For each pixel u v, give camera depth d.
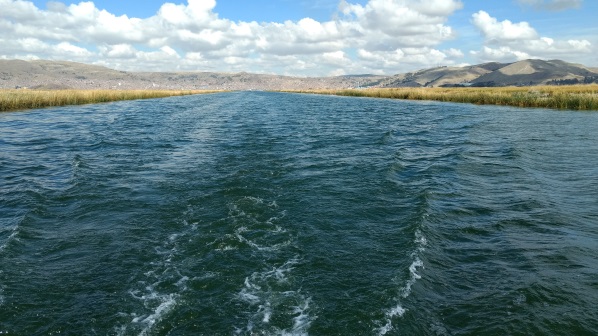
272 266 9.15
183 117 42.69
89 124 34.34
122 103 62.66
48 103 51.19
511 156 20.95
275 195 14.20
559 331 6.76
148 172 17.44
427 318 7.23
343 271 8.91
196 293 8.04
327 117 44.22
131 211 12.64
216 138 27.36
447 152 22.86
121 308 7.54
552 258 9.56
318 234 10.95
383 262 9.34
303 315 7.30
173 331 6.87
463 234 11.15
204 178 16.39
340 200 13.76
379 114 47.81
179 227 11.38
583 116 41.22
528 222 11.90
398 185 15.63
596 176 17.05
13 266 9.12
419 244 10.19
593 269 9.00
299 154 21.59
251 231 11.09
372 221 11.92
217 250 9.93
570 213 12.66
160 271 8.94
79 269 9.07
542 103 52.66
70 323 7.09
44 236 10.83
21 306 7.58
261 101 82.06
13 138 26.42
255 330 6.87
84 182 15.69
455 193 14.77
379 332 6.80
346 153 22.00
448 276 8.83
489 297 7.87
